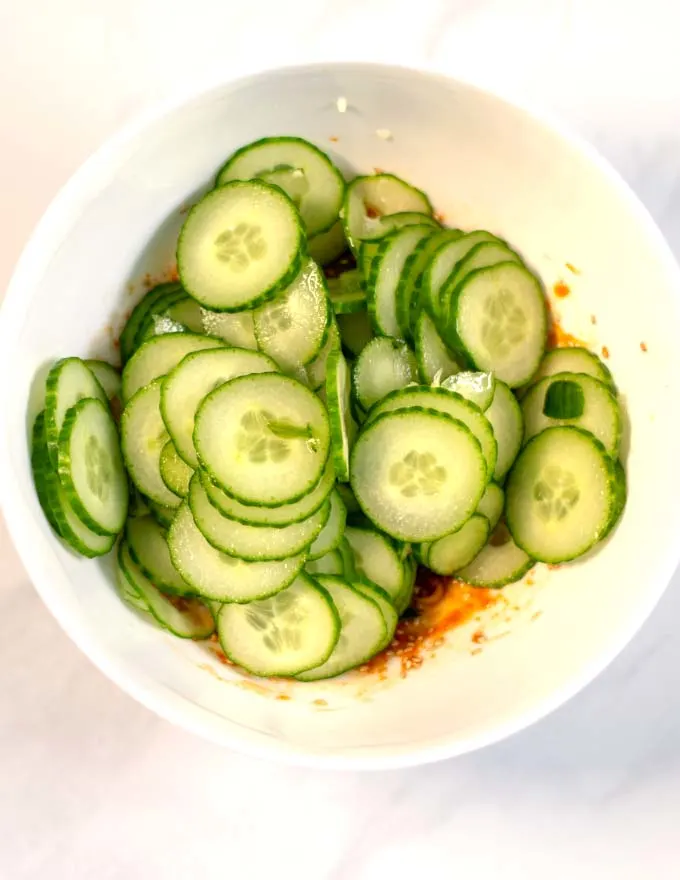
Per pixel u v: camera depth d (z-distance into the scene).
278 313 0.34
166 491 0.34
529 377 0.35
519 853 0.39
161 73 0.39
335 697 0.34
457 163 0.35
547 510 0.34
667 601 0.39
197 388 0.33
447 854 0.39
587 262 0.34
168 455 0.33
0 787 0.38
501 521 0.36
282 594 0.34
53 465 0.31
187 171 0.33
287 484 0.32
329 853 0.38
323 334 0.33
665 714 0.39
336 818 0.39
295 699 0.34
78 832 0.38
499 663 0.33
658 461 0.31
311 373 0.34
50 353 0.32
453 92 0.32
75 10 0.39
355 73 0.32
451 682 0.34
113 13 0.39
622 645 0.30
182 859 0.38
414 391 0.33
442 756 0.30
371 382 0.34
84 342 0.34
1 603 0.39
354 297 0.35
